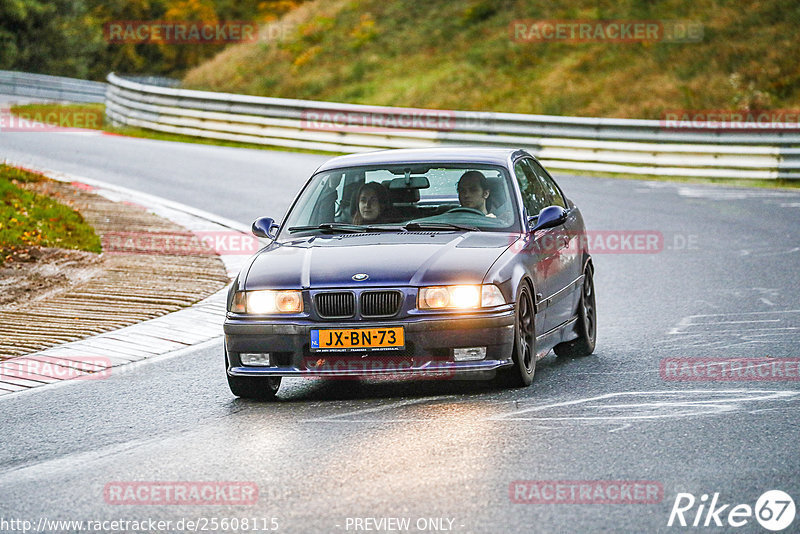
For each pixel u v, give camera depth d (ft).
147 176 238.07
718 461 59.67
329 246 83.51
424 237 84.07
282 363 79.00
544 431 67.26
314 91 413.18
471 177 89.04
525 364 81.46
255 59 455.63
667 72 352.49
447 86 382.83
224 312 116.88
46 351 99.50
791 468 57.88
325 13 479.82
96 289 127.24
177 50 653.30
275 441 67.87
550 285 88.12
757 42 356.18
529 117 271.49
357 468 60.34
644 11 396.16
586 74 365.61
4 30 588.09
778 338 99.25
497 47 403.75
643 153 256.93
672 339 101.45
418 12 455.63
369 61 424.87
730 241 165.99
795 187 236.63
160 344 102.78
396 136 288.30
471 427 69.00
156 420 75.56
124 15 654.53
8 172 207.10
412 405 76.64
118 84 363.76
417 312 76.79
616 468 58.75
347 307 77.51
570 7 417.49
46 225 158.20
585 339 96.17
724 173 247.91
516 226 86.33
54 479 61.77
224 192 216.95
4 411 80.02
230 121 318.86
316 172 93.15
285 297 78.54
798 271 140.15
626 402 75.15
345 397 81.25
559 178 251.60
